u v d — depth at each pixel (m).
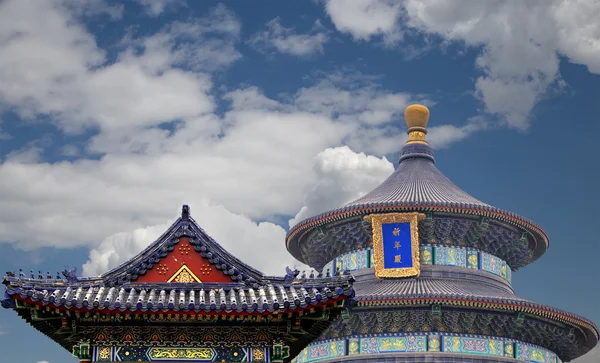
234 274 39.09
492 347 83.44
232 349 38.34
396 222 88.00
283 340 38.78
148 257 39.06
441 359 81.56
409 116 101.44
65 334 39.47
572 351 90.88
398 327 83.31
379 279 87.88
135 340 38.16
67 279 37.75
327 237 93.19
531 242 96.25
